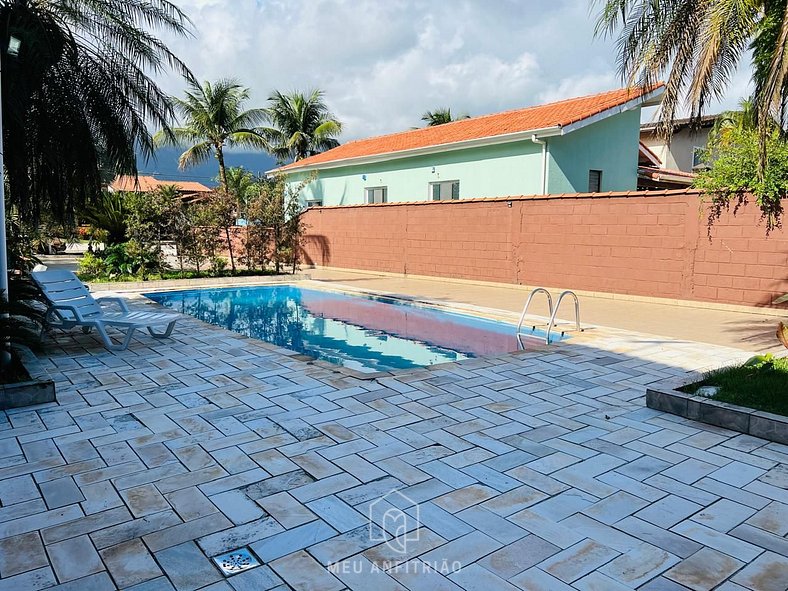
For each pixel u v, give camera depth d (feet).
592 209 40.65
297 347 28.27
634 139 59.57
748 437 14.16
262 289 48.19
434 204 51.98
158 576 8.47
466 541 9.45
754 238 33.06
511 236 46.01
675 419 15.48
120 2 32.04
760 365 18.75
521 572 8.61
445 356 26.18
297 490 11.23
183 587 8.22
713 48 20.93
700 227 35.32
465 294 42.93
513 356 22.84
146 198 49.73
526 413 15.93
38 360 21.90
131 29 32.48
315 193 80.07
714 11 20.85
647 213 37.78
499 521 10.11
